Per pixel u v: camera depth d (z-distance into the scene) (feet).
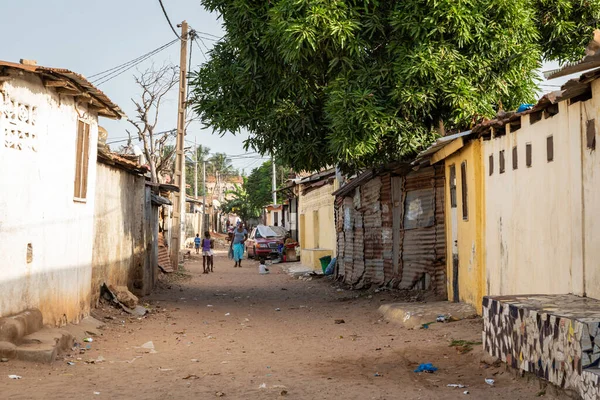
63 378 24.50
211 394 21.90
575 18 54.95
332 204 88.74
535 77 49.11
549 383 20.15
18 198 29.25
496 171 35.35
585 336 17.56
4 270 28.17
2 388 22.35
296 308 50.83
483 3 43.68
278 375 25.20
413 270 51.98
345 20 41.86
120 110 38.81
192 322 42.68
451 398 20.89
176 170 86.94
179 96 87.10
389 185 56.18
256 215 224.33
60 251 33.73
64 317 34.30
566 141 26.14
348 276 67.97
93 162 38.52
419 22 42.65
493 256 35.96
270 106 50.60
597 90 23.45
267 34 45.03
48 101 31.96
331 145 44.62
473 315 37.88
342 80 44.01
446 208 46.29
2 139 27.86
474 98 43.75
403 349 30.37
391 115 43.78
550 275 27.86
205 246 91.25
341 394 21.77
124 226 50.03
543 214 28.60
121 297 44.73
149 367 27.17
